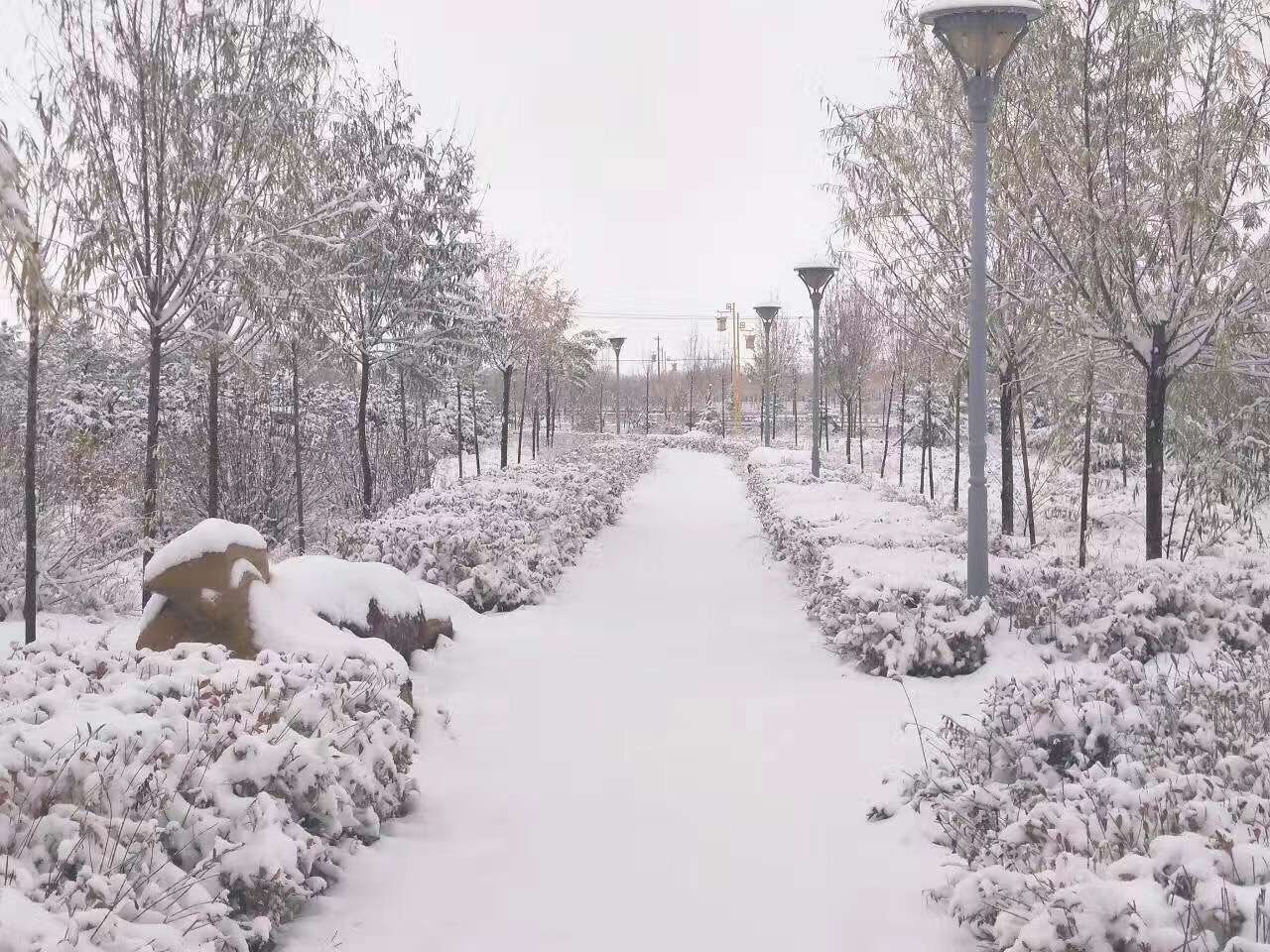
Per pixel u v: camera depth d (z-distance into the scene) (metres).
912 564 9.38
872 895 4.12
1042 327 12.24
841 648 8.06
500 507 12.73
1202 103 10.09
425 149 17.16
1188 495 13.05
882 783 5.27
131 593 12.42
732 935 3.86
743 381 75.75
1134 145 10.28
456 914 4.02
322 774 4.23
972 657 7.51
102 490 13.02
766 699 7.04
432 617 8.48
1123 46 10.27
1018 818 4.02
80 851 3.35
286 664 5.18
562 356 36.34
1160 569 8.84
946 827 4.43
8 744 3.68
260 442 16.27
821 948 3.75
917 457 37.28
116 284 9.98
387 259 16.59
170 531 15.06
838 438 49.12
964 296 13.93
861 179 13.88
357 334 16.77
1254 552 13.00
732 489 26.02
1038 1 8.30
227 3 10.46
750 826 4.88
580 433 54.72
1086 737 4.75
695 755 5.93
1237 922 2.91
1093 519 17.84
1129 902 3.04
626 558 13.84
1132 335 10.41
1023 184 10.77
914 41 13.23
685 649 8.60
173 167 10.27
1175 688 5.85
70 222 9.49
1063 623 7.97
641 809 5.12
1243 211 10.04
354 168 16.41
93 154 9.66
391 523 11.12
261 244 10.70
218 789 3.96
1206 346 10.31
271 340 11.84
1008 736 4.90
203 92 10.48
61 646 5.24
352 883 4.27
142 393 18.53
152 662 5.08
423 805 5.18
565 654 8.41
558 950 3.75
